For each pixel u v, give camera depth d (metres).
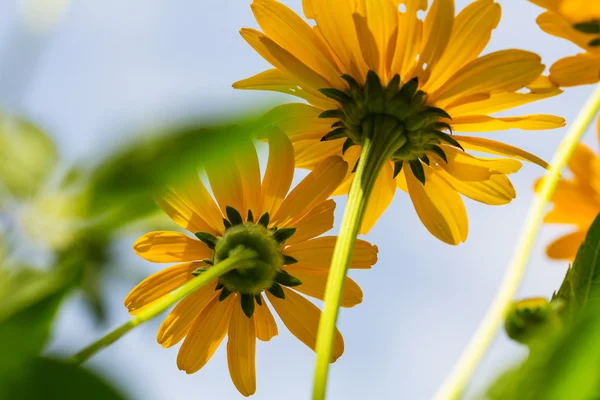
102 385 0.15
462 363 0.35
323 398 0.42
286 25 0.50
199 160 0.15
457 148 0.51
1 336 0.18
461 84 0.49
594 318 0.15
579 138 0.45
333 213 0.52
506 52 0.49
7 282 0.19
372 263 0.53
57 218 0.17
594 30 0.47
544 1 0.47
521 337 0.36
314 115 0.51
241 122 0.15
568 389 0.15
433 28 0.49
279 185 0.50
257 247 0.51
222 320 0.52
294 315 0.52
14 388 0.14
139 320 0.43
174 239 0.51
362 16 0.50
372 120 0.51
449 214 0.52
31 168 0.17
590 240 0.38
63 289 0.19
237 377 0.52
